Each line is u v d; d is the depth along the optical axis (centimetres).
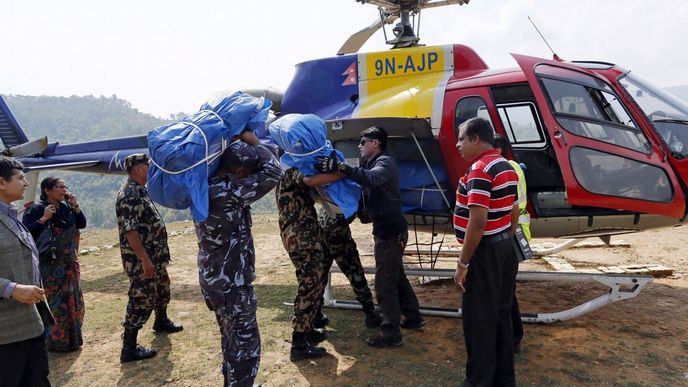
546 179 462
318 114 537
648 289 530
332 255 435
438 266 659
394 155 475
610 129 435
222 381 357
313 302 378
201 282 299
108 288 627
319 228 387
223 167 291
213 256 293
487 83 457
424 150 464
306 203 381
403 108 478
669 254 676
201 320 488
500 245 292
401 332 433
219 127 276
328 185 373
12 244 256
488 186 282
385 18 606
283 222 379
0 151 579
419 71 513
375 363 373
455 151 454
